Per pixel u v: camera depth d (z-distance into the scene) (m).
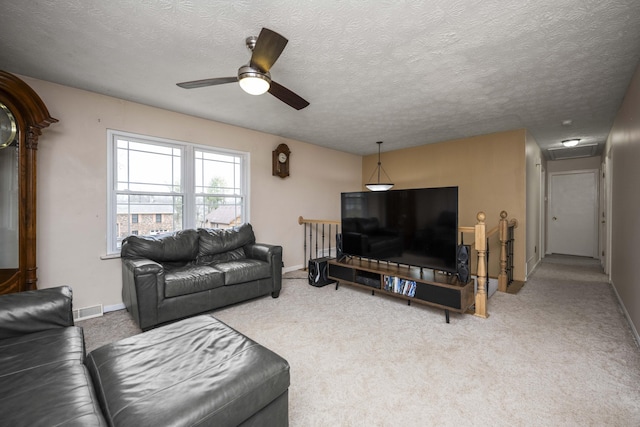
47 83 2.66
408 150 5.54
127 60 2.29
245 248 3.81
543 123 3.93
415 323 2.69
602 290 3.76
